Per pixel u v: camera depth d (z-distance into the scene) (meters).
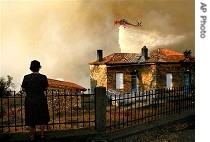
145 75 26.22
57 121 9.23
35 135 6.33
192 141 6.43
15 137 6.10
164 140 6.55
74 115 10.85
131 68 25.92
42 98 5.92
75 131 6.64
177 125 7.76
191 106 9.82
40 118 5.86
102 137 6.41
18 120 9.34
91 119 9.54
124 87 25.53
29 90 5.88
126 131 6.84
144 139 6.60
